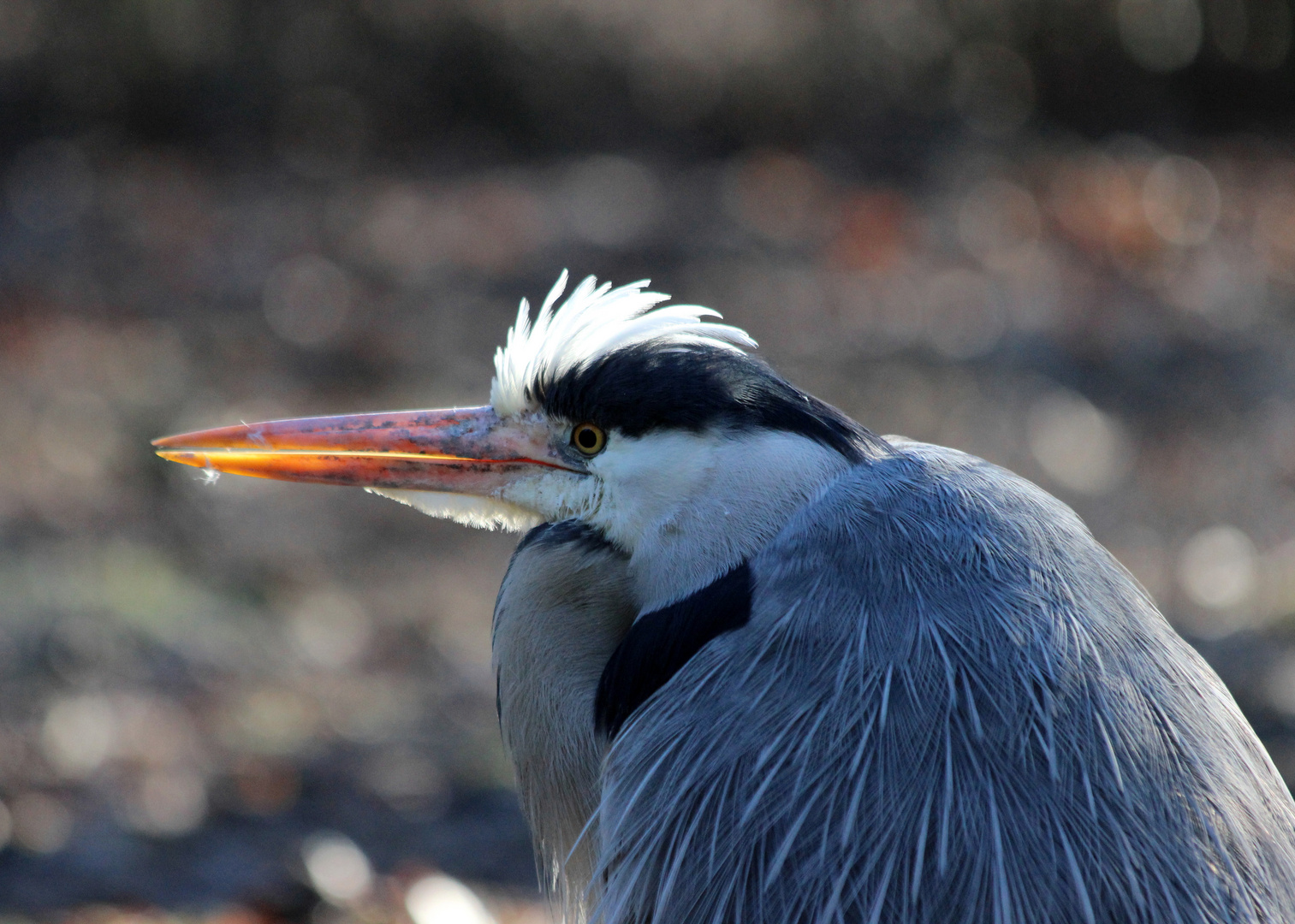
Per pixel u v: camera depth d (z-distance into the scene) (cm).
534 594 464
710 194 2608
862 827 359
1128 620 397
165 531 1347
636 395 448
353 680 1128
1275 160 2956
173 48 2872
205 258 2183
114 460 1476
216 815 857
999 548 406
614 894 393
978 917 345
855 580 403
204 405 1630
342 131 2925
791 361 1792
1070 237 2366
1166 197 2617
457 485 478
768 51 3069
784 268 2161
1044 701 370
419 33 2992
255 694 1063
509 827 855
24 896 725
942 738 367
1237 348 1889
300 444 494
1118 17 3228
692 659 410
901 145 2975
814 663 389
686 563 441
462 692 1107
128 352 1780
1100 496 1521
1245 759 383
